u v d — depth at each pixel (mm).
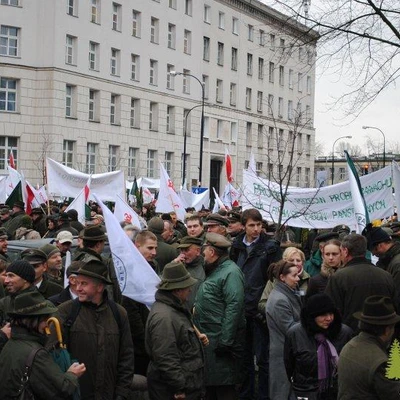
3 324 6184
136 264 6727
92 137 47375
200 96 58812
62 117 44719
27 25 43438
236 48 63531
